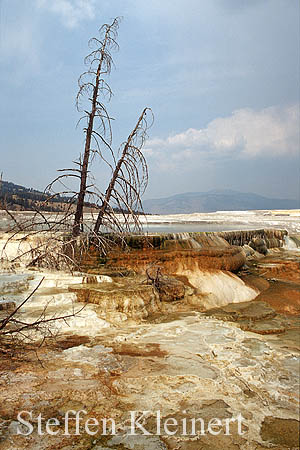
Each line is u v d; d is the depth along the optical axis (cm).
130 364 551
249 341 677
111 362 555
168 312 862
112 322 750
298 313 923
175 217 3984
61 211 1009
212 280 1048
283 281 1222
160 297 893
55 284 899
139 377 509
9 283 883
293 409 443
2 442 365
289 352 625
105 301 791
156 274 970
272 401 459
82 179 1032
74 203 1034
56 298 807
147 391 472
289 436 391
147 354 593
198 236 1370
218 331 724
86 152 1047
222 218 3772
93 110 1062
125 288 845
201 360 575
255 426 407
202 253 1143
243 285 1092
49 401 440
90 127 1057
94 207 1041
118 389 475
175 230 2291
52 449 360
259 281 1197
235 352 615
